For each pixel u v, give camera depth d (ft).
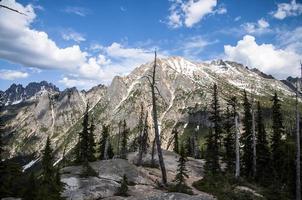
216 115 187.93
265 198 116.88
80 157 201.98
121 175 128.26
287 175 153.48
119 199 99.25
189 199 83.56
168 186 119.55
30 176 93.86
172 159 219.82
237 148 155.02
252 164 179.32
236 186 128.88
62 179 114.01
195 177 180.65
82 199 101.45
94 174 122.62
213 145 183.52
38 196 87.76
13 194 104.83
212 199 88.43
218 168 173.58
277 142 184.34
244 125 189.78
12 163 126.00
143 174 139.23
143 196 104.22
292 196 136.56
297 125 134.92
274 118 191.62
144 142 205.36
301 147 170.19
